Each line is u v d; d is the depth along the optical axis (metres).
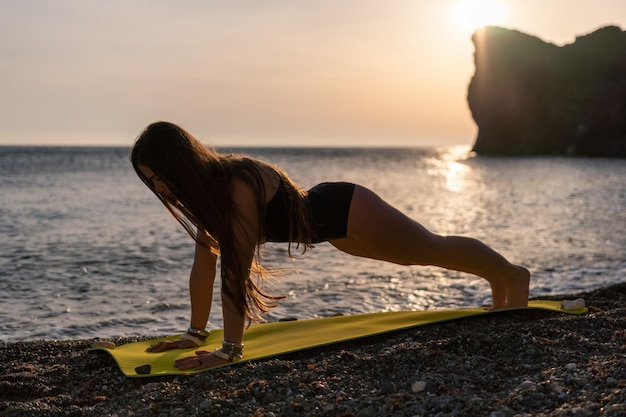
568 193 26.73
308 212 3.57
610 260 9.58
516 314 4.46
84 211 17.62
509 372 3.29
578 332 4.05
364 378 3.31
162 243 11.41
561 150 87.94
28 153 96.25
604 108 82.56
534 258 9.84
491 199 24.05
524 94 92.00
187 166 3.32
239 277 3.46
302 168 60.41
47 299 6.94
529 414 2.66
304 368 3.50
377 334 4.06
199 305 4.02
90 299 6.96
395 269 8.73
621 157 81.62
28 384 3.51
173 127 3.35
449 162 79.06
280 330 4.34
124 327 5.87
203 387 3.24
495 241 11.93
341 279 8.05
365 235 3.78
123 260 9.52
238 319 3.56
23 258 9.61
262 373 3.38
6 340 5.39
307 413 2.85
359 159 93.69
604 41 86.81
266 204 3.49
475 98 98.75
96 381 3.50
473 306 6.68
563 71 86.81
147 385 3.34
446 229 14.28
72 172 43.78
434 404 2.83
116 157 80.25
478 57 97.62
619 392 2.75
